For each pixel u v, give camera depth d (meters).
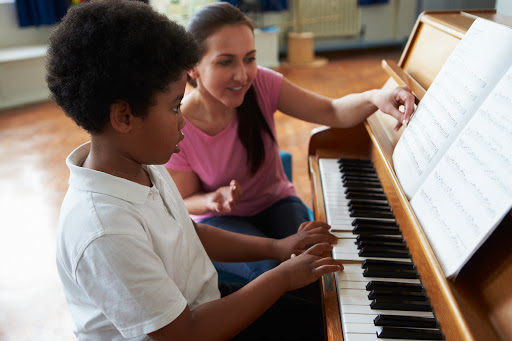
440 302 0.86
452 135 0.90
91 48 0.77
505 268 0.72
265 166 1.64
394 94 1.25
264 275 0.98
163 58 0.79
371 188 1.41
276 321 1.12
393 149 1.23
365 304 0.94
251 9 6.18
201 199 1.51
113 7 0.79
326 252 1.14
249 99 1.55
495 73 0.84
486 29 0.92
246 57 1.44
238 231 1.51
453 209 0.78
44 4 5.29
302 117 1.63
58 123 4.39
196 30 1.40
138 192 0.88
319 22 6.88
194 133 1.55
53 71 0.81
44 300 2.11
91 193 0.84
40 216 2.81
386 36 7.22
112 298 0.80
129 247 0.80
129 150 0.87
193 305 1.02
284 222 1.57
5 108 4.90
